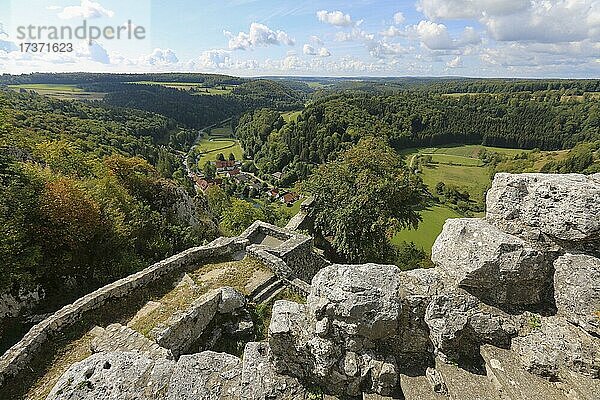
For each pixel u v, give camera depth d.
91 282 16.39
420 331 7.78
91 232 16.00
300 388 7.26
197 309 10.58
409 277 8.44
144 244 20.75
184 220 27.92
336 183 20.78
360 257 19.78
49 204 15.14
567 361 6.74
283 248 15.86
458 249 8.23
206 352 7.80
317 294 7.75
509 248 7.62
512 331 7.57
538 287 7.93
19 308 13.59
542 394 6.57
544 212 7.84
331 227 20.27
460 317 7.55
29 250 13.63
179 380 6.90
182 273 13.61
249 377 7.12
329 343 7.18
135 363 7.30
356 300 7.20
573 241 7.61
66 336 10.07
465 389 6.98
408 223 21.16
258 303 12.32
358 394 7.26
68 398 6.54
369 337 7.38
